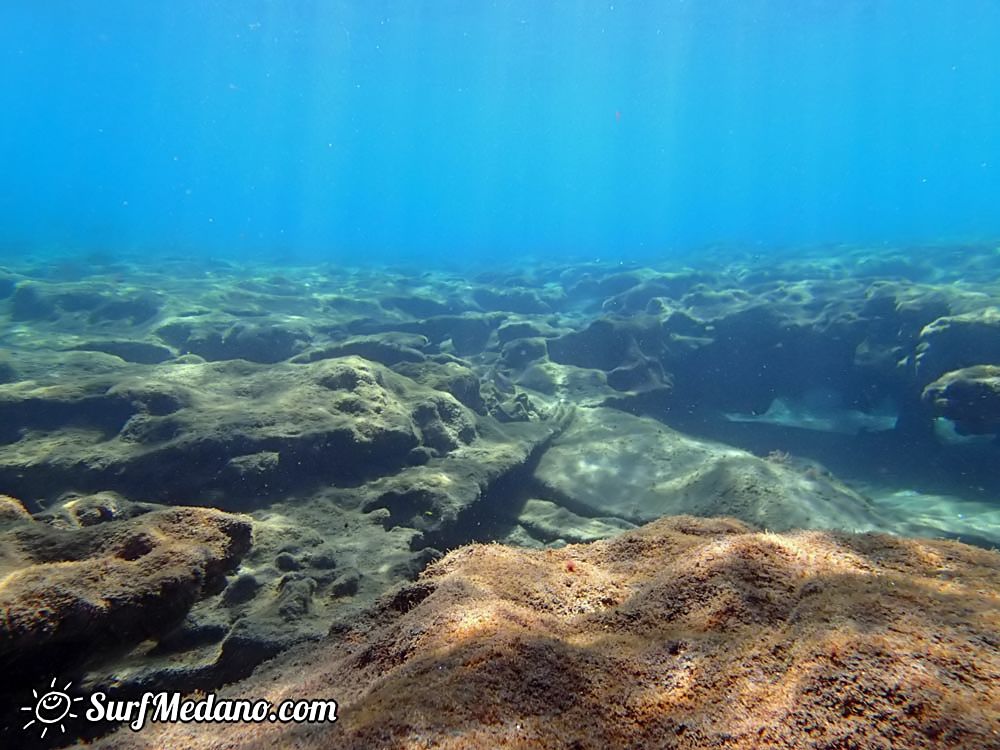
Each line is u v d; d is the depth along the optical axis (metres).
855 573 2.00
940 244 25.55
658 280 18.67
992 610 1.63
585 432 8.77
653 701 1.54
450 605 2.06
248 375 7.72
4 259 24.41
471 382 8.91
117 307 13.62
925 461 9.27
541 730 1.42
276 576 4.25
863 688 1.38
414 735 1.38
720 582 2.06
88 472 5.47
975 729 1.22
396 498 5.82
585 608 2.20
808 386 11.79
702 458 7.50
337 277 23.55
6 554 2.80
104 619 2.53
